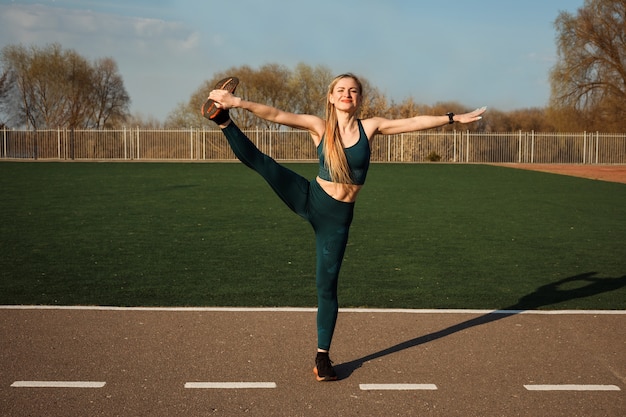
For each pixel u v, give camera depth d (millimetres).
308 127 4570
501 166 40531
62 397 4207
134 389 4359
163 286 7586
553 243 11180
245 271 8539
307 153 46094
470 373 4758
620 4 43375
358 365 4910
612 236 12031
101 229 12219
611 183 26516
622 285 7910
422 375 4711
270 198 18516
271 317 6172
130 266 8789
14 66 53906
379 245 10883
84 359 4922
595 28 43812
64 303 6711
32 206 15805
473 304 6902
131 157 43969
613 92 43906
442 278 8273
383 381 4590
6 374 4590
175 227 12633
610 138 45281
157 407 4078
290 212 15289
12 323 5855
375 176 29922
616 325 6031
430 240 11438
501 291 7551
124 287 7508
